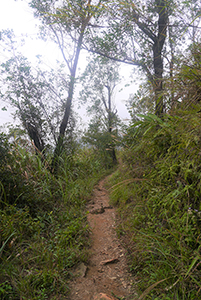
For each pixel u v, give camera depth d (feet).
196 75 10.89
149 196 12.62
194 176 9.27
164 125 11.88
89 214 16.20
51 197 16.65
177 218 9.14
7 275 8.81
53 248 11.09
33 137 24.09
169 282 7.86
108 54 21.84
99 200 19.31
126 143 21.08
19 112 23.04
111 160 40.86
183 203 9.57
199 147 9.20
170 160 11.29
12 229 10.91
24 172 17.26
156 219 10.93
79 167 26.30
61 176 21.84
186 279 7.40
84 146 40.09
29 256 10.14
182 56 12.78
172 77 12.29
